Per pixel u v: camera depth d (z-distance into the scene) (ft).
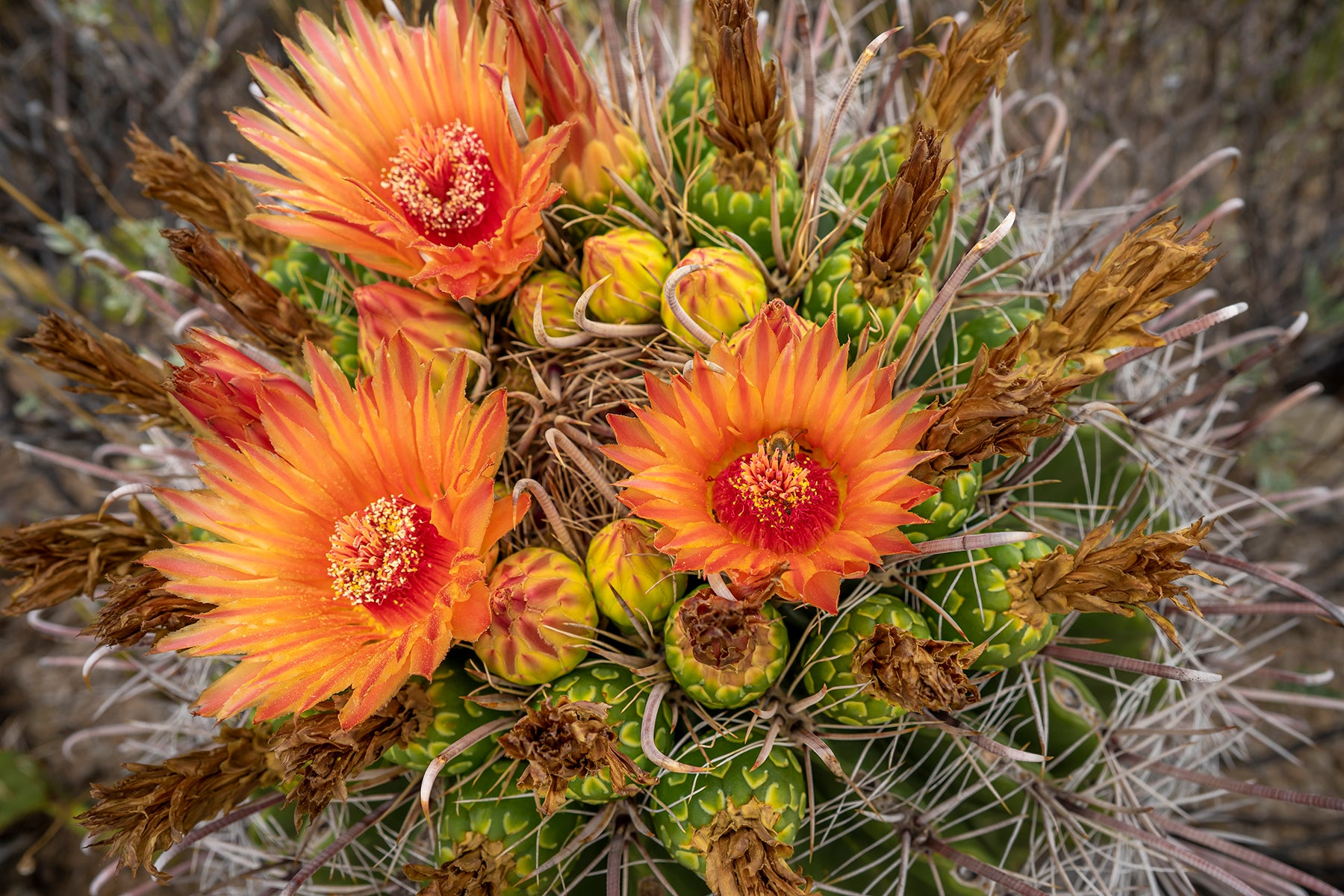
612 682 0.59
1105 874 0.76
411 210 0.66
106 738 1.38
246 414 0.61
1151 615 0.58
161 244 1.28
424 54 0.66
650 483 0.55
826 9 0.89
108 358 0.72
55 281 1.54
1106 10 1.40
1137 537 0.58
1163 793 0.84
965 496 0.61
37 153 1.51
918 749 0.66
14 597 0.67
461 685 0.62
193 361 0.61
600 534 0.61
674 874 0.64
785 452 0.58
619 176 0.68
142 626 0.62
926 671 0.55
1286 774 1.28
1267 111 1.59
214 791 0.62
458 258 0.61
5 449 1.42
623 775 0.54
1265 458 1.39
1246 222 1.46
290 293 0.77
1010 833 0.68
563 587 0.59
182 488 0.89
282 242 0.80
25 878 1.30
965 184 0.91
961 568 0.61
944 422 0.58
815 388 0.57
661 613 0.61
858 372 0.56
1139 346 0.64
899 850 0.65
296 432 0.59
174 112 1.51
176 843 0.60
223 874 0.89
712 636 0.55
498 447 0.56
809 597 0.53
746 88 0.63
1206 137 1.63
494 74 0.62
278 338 0.70
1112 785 0.71
